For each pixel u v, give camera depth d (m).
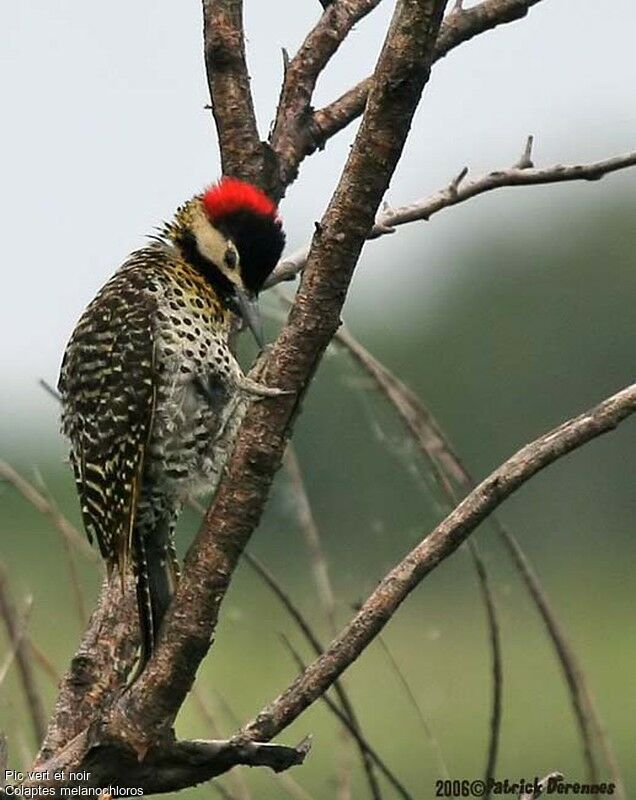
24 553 12.66
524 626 15.27
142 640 10.14
